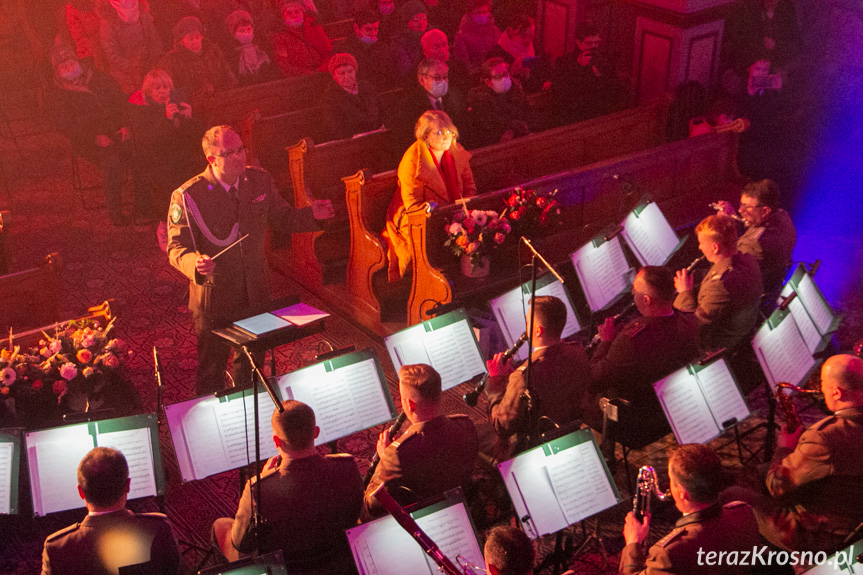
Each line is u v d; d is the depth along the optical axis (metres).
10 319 5.70
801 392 4.67
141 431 4.14
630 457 5.44
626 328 4.84
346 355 4.45
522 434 4.42
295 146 7.04
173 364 6.47
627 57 10.59
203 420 4.21
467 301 6.49
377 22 10.13
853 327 6.94
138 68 9.98
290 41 9.80
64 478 4.06
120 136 8.21
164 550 3.52
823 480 3.98
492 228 6.37
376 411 4.44
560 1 11.65
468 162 6.87
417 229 6.36
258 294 5.45
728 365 4.57
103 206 8.94
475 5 10.67
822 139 9.85
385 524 3.50
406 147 7.98
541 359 4.47
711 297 5.39
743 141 9.85
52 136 10.51
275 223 5.50
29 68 11.10
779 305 5.07
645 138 8.23
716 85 9.96
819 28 10.83
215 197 5.18
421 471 3.99
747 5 9.77
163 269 7.79
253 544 3.64
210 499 5.20
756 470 5.22
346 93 7.93
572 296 6.83
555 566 4.20
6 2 10.97
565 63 9.41
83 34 10.32
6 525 4.80
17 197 9.06
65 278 7.58
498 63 8.30
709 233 5.43
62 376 4.86
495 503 4.58
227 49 9.79
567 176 6.83
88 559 3.44
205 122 8.40
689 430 4.43
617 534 4.80
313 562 3.79
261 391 4.30
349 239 7.38
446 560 3.23
